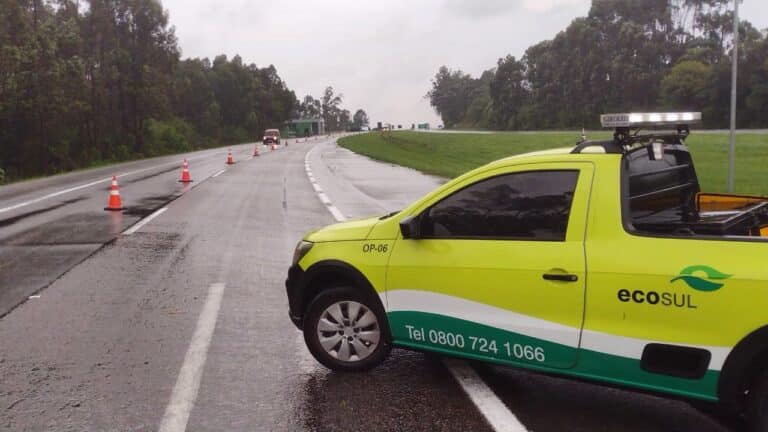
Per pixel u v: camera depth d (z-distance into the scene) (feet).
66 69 152.25
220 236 38.04
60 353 18.26
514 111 418.31
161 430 13.75
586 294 13.03
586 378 13.28
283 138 426.51
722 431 13.55
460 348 14.78
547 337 13.52
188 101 352.69
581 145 14.17
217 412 14.61
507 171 14.52
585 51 350.43
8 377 16.53
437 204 15.28
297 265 17.24
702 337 11.91
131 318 21.65
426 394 15.55
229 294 24.90
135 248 34.12
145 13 195.72
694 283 11.94
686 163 16.07
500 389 15.81
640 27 328.08
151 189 67.21
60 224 42.63
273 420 14.23
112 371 16.97
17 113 146.41
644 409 14.66
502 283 14.01
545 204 13.94
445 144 199.11
